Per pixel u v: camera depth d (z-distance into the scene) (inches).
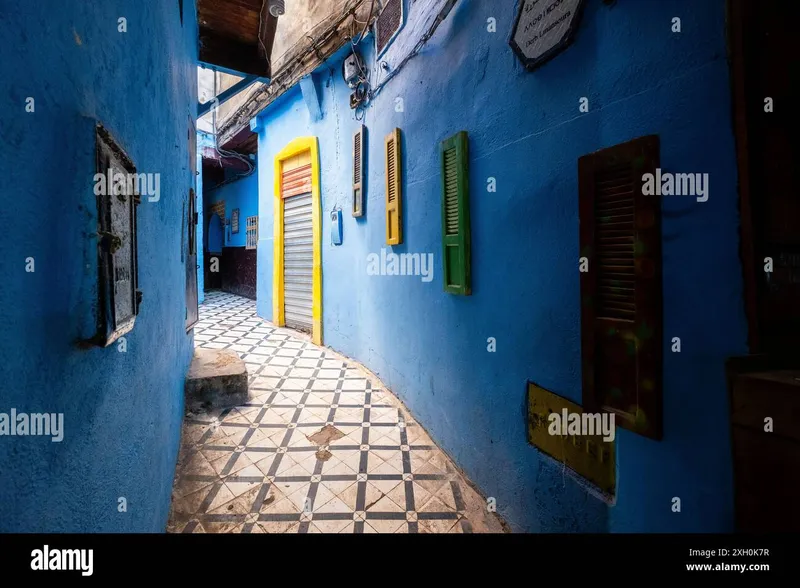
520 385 90.6
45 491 31.6
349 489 111.6
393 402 165.5
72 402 36.7
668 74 54.4
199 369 161.2
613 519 65.0
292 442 133.9
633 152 58.5
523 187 87.4
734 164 46.7
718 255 48.6
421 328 145.3
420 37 135.6
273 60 272.2
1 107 26.2
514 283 91.6
